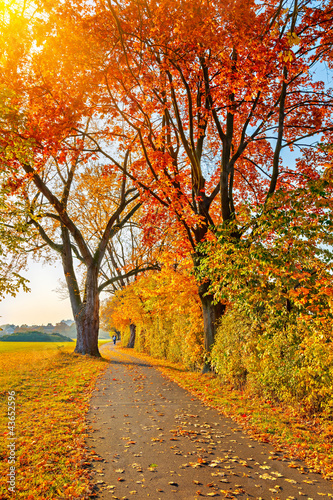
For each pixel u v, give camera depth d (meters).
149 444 5.35
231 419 6.98
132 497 3.64
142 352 32.06
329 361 5.79
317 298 6.53
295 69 10.03
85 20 10.70
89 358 19.27
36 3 9.69
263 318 8.74
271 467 4.53
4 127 8.80
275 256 7.69
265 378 7.80
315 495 3.77
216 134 15.99
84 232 24.41
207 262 10.16
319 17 10.32
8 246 9.50
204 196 13.26
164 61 11.51
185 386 11.09
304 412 6.68
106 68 11.34
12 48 10.19
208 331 13.05
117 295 30.58
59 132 11.31
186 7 9.54
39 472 4.13
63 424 6.16
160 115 14.21
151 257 23.73
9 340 59.31
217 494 3.75
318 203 6.93
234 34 9.85
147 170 14.92
